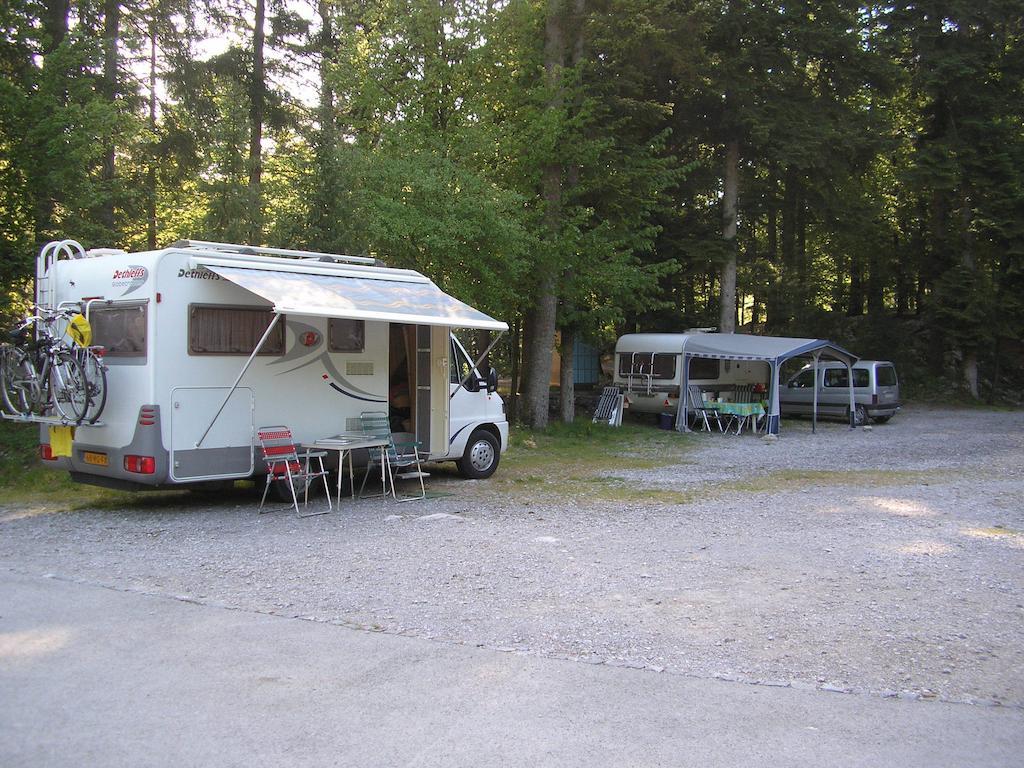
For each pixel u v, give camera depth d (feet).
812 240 108.47
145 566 23.24
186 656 16.28
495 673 15.58
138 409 29.81
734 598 20.67
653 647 17.10
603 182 63.36
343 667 15.80
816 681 15.40
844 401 75.66
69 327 30.81
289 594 20.57
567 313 64.59
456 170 50.47
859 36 79.97
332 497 35.81
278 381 32.91
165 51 64.95
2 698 14.25
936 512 33.30
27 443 42.09
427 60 55.06
